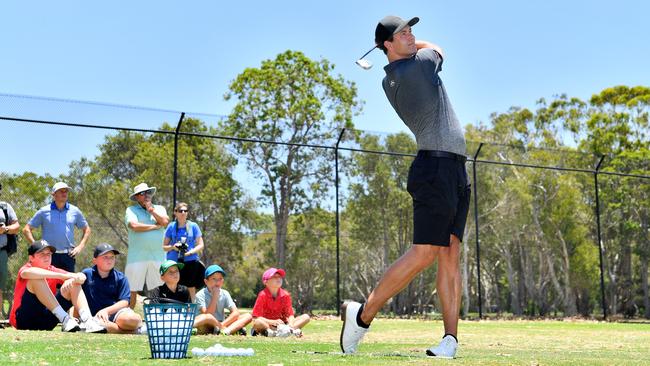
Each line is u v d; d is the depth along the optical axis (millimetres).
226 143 13961
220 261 14430
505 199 22328
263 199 14633
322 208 15125
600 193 24328
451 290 3791
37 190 10727
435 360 3215
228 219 14328
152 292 6469
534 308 28047
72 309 6293
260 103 24375
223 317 7047
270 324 6668
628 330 10195
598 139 30406
